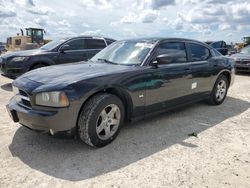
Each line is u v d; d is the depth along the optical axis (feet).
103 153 11.62
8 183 9.23
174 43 16.20
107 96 11.85
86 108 11.35
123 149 12.06
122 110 12.73
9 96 22.07
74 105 10.86
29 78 12.27
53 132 10.84
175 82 15.35
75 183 9.31
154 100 14.24
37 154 11.37
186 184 9.39
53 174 9.86
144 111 13.91
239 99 22.71
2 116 16.26
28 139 12.86
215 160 11.21
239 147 12.58
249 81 32.94
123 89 12.53
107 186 9.18
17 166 10.37
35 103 11.02
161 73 14.34
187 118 16.81
